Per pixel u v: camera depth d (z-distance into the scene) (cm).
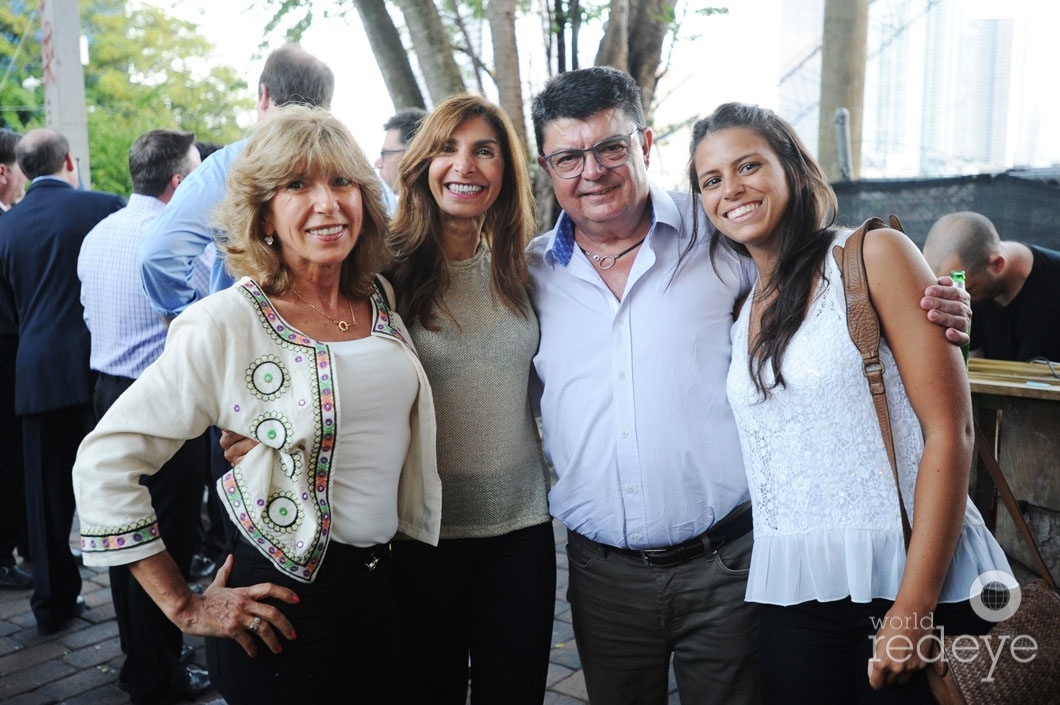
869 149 704
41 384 339
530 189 213
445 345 199
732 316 202
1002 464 305
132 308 312
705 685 207
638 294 198
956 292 158
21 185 453
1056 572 291
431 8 477
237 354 158
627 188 197
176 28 2161
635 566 204
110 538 154
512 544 208
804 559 167
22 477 400
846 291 162
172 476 293
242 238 167
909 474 161
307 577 162
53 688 310
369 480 170
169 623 297
